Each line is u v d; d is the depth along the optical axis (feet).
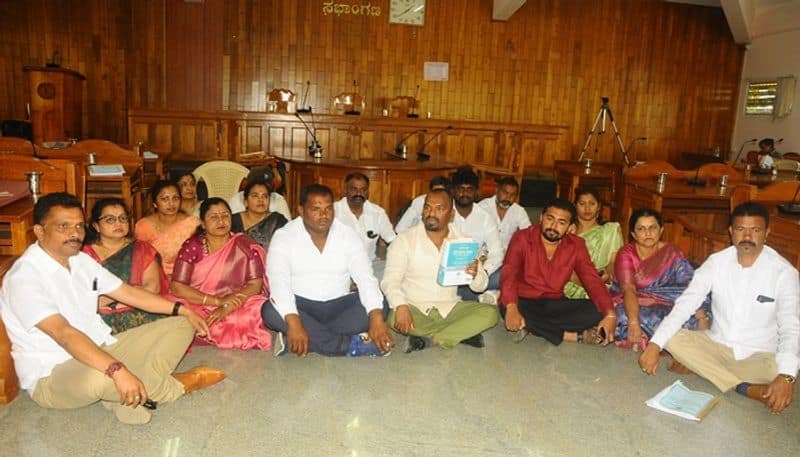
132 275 8.89
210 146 24.03
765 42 30.22
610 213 19.69
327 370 8.97
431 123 25.26
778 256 8.80
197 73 28.19
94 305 7.52
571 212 10.23
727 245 11.40
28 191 9.38
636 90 31.60
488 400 8.25
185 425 7.25
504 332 10.93
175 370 8.69
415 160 18.35
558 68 30.94
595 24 30.83
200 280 9.79
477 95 30.58
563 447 7.17
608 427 7.70
